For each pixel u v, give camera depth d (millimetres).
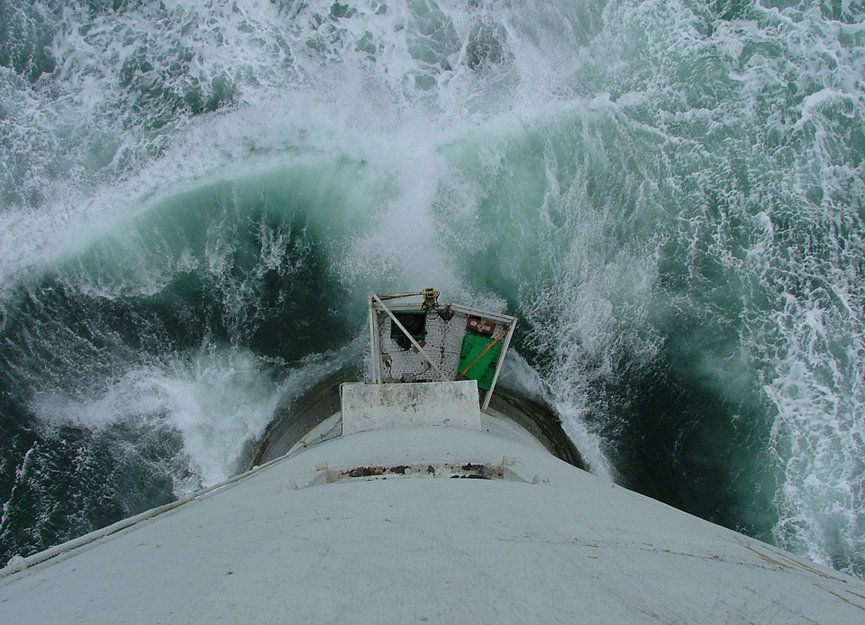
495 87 24062
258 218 23266
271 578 3635
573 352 22297
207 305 22625
